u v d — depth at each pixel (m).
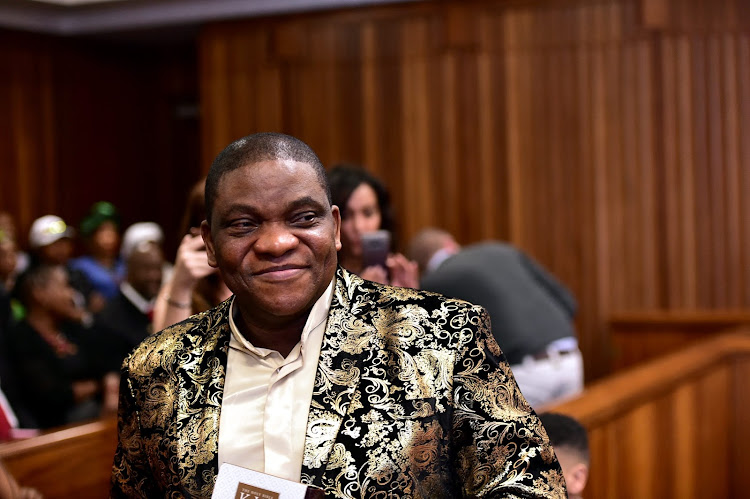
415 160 6.98
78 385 4.48
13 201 8.00
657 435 3.60
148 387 1.21
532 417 1.12
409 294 1.18
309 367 1.14
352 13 7.09
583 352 6.59
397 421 1.08
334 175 2.66
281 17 7.27
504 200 6.78
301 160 1.14
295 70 7.26
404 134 7.00
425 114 6.95
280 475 1.09
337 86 7.15
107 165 8.55
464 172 6.87
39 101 8.12
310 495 1.03
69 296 4.48
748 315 6.05
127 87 8.68
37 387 4.25
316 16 7.18
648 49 6.45
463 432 1.11
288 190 1.11
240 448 1.12
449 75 6.88
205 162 7.52
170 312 2.05
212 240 1.19
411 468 1.07
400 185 7.02
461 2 6.81
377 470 1.07
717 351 4.35
